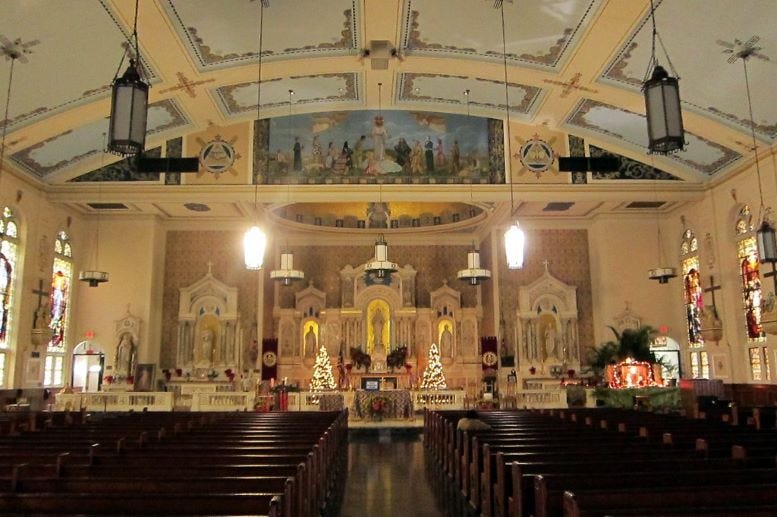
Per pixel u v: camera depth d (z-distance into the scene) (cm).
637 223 2281
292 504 496
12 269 1800
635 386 1842
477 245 2725
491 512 719
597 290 2322
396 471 1162
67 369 2111
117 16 1182
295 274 1361
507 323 2348
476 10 1227
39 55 1254
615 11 1172
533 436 857
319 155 1930
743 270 1841
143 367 2117
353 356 2508
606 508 409
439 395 1945
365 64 1448
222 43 1329
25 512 413
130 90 677
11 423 1086
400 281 2647
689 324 2155
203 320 2325
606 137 1848
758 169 1677
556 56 1375
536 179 1919
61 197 1914
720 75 1358
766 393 1653
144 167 1895
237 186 1902
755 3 1114
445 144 1942
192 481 490
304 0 1192
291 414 1369
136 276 2208
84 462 620
